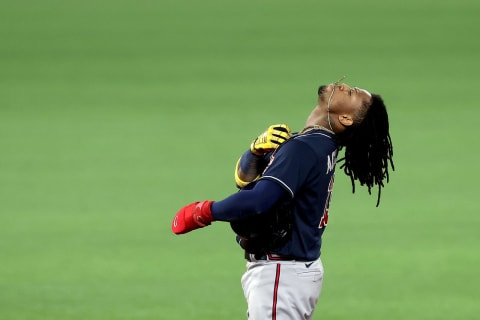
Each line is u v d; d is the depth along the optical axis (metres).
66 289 34.53
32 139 59.91
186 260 38.00
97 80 80.12
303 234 20.45
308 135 20.45
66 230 42.00
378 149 21.11
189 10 119.44
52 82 79.25
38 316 31.61
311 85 77.69
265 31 104.94
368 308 32.88
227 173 51.78
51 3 123.19
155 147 57.84
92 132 61.75
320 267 20.98
